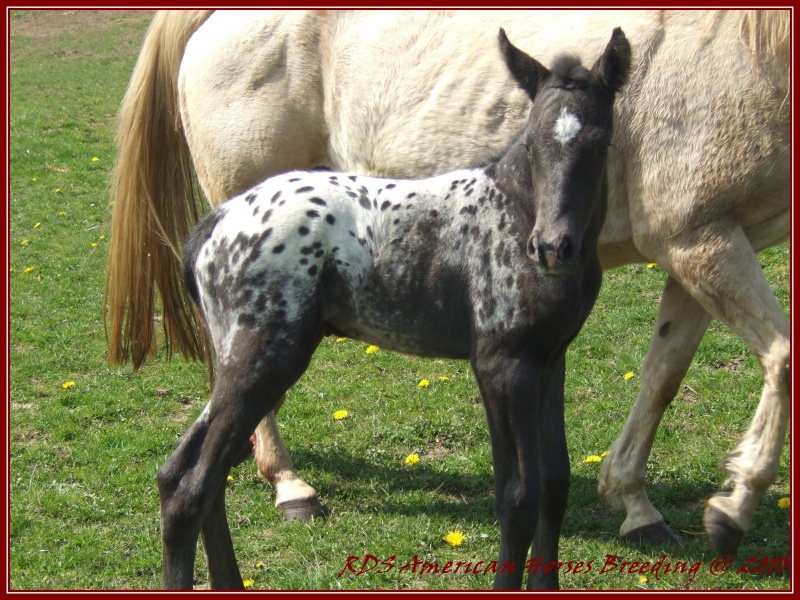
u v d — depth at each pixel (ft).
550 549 11.40
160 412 17.98
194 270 11.71
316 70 15.17
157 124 15.94
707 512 12.44
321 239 11.04
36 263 26.58
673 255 12.69
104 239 28.78
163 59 16.01
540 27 13.71
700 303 12.91
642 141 12.74
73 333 21.81
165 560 10.65
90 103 47.55
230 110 15.38
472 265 10.94
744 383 18.17
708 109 12.25
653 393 13.61
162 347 19.21
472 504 14.52
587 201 10.09
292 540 13.53
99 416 17.76
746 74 12.05
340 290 11.27
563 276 10.32
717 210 12.26
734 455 12.34
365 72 14.67
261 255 10.92
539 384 10.69
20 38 66.13
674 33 12.68
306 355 11.13
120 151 15.99
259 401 10.92
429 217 11.26
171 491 10.63
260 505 14.78
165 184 15.97
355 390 18.79
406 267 11.20
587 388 18.40
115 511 14.21
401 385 18.97
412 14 14.55
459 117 13.94
